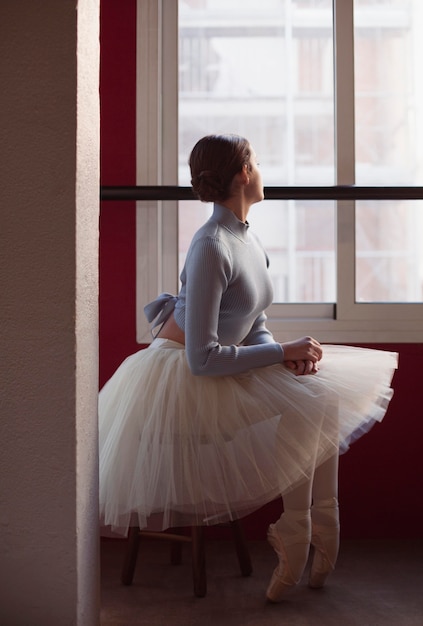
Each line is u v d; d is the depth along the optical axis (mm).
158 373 1961
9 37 1423
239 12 2719
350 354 2133
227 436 1874
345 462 2652
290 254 2736
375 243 2713
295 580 1947
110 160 2621
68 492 1431
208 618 1889
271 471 1843
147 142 2615
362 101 2705
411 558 2396
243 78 2723
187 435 1854
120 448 1896
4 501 1437
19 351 1431
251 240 2111
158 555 2467
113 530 1894
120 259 2625
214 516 1844
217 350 1862
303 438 1840
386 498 2648
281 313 2715
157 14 2615
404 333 2641
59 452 1432
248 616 1898
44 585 1435
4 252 1425
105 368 2629
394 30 2695
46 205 1422
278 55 2719
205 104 2723
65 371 1427
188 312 1880
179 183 2723
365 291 2721
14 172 1424
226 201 2047
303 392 1873
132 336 2627
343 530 2648
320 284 2734
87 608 1526
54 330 1425
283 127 2723
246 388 1919
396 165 2715
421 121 2705
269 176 2729
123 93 2619
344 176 2666
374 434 2645
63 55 1418
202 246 1908
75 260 1423
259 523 2635
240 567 2252
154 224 2613
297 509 1930
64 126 1419
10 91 1424
